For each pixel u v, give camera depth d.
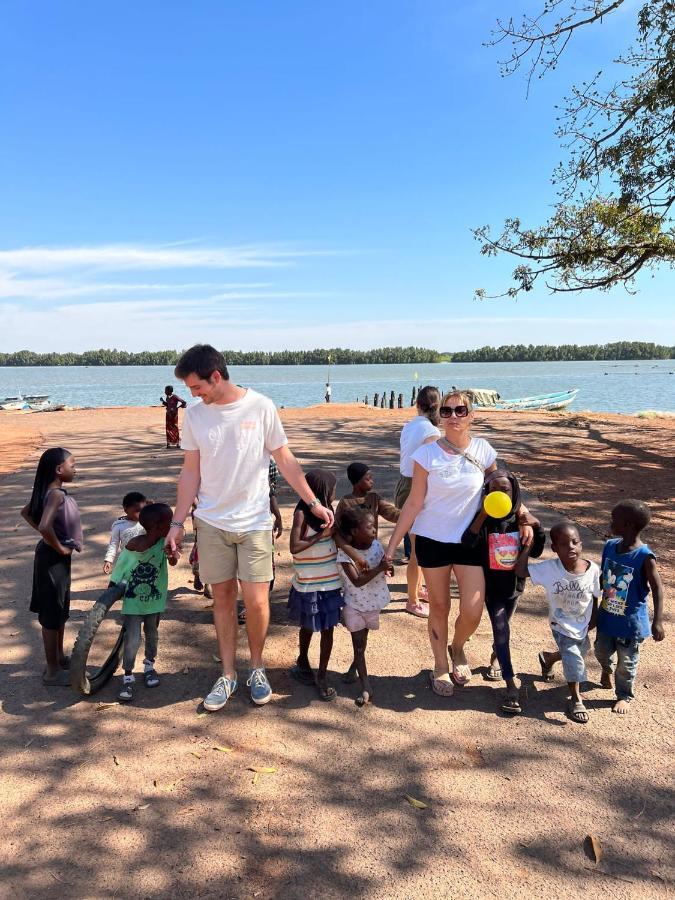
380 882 2.59
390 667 4.47
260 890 2.55
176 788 3.17
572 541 3.77
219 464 3.82
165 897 2.52
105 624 5.16
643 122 11.62
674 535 7.49
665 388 80.06
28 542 7.31
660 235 14.16
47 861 2.70
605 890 2.55
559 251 14.45
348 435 18.16
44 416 25.94
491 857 2.73
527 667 4.46
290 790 3.16
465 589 3.93
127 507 4.48
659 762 3.39
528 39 12.02
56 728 3.71
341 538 3.91
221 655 4.07
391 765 3.36
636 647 3.85
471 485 3.89
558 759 3.41
